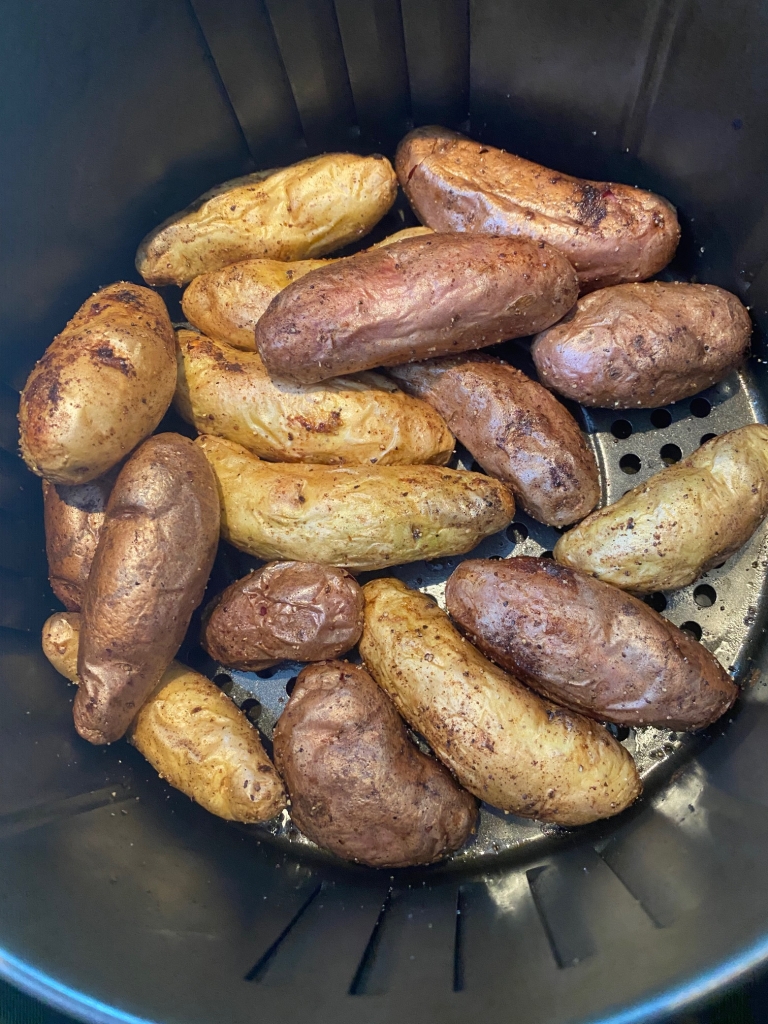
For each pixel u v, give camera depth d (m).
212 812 0.19
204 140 0.23
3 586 0.20
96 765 0.19
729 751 0.19
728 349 0.21
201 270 0.23
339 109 0.24
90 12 0.18
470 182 0.22
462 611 0.19
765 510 0.20
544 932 0.17
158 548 0.18
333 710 0.18
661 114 0.21
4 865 0.15
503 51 0.22
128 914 0.16
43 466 0.19
